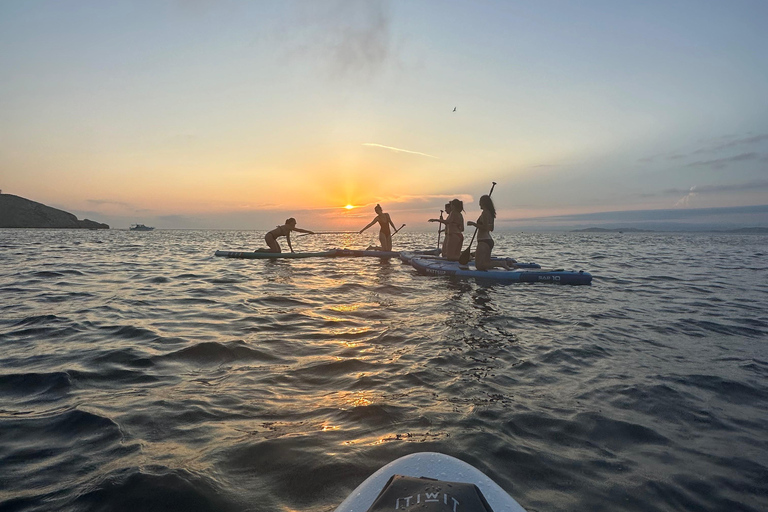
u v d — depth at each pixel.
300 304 6.16
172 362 3.50
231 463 1.97
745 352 4.01
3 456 2.01
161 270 10.48
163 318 5.12
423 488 1.29
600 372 3.40
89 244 24.91
